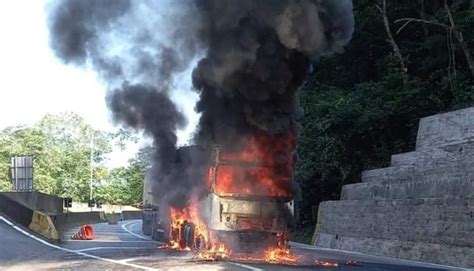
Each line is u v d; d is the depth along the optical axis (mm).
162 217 28406
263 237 19422
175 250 23047
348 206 29578
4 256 20875
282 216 19641
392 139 37750
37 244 25484
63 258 19750
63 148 94562
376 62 44125
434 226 21906
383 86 39250
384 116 36375
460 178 22047
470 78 37469
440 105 36312
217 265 16703
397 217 24625
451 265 20016
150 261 18141
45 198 42500
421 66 40875
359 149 38094
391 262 20281
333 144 36844
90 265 17062
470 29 37000
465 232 20094
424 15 40500
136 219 85688
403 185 26047
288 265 17141
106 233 39219
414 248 22750
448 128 29016
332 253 24766
